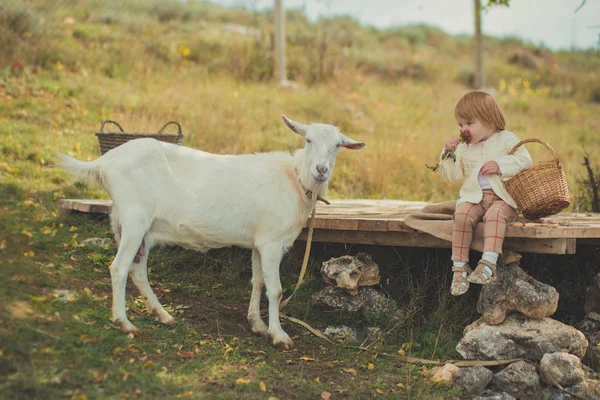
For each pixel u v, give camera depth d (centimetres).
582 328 495
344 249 604
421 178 1040
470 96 457
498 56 2702
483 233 447
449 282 552
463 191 462
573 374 411
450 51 2747
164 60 1523
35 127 930
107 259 561
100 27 1582
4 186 696
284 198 457
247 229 456
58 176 782
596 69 2489
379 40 2609
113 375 360
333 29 2248
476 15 1897
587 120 1762
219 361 411
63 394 329
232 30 1955
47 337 377
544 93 2003
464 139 457
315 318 520
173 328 456
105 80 1240
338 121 1295
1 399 313
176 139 705
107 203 646
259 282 484
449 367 423
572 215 670
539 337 431
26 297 419
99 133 680
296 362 434
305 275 578
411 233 511
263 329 479
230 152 1014
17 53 1184
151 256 595
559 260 596
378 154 1081
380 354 462
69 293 462
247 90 1395
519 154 445
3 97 1023
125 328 423
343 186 983
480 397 399
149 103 1138
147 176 434
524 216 450
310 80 1619
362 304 506
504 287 448
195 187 444
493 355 431
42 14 1406
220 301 537
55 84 1126
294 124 458
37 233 576
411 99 1647
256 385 384
